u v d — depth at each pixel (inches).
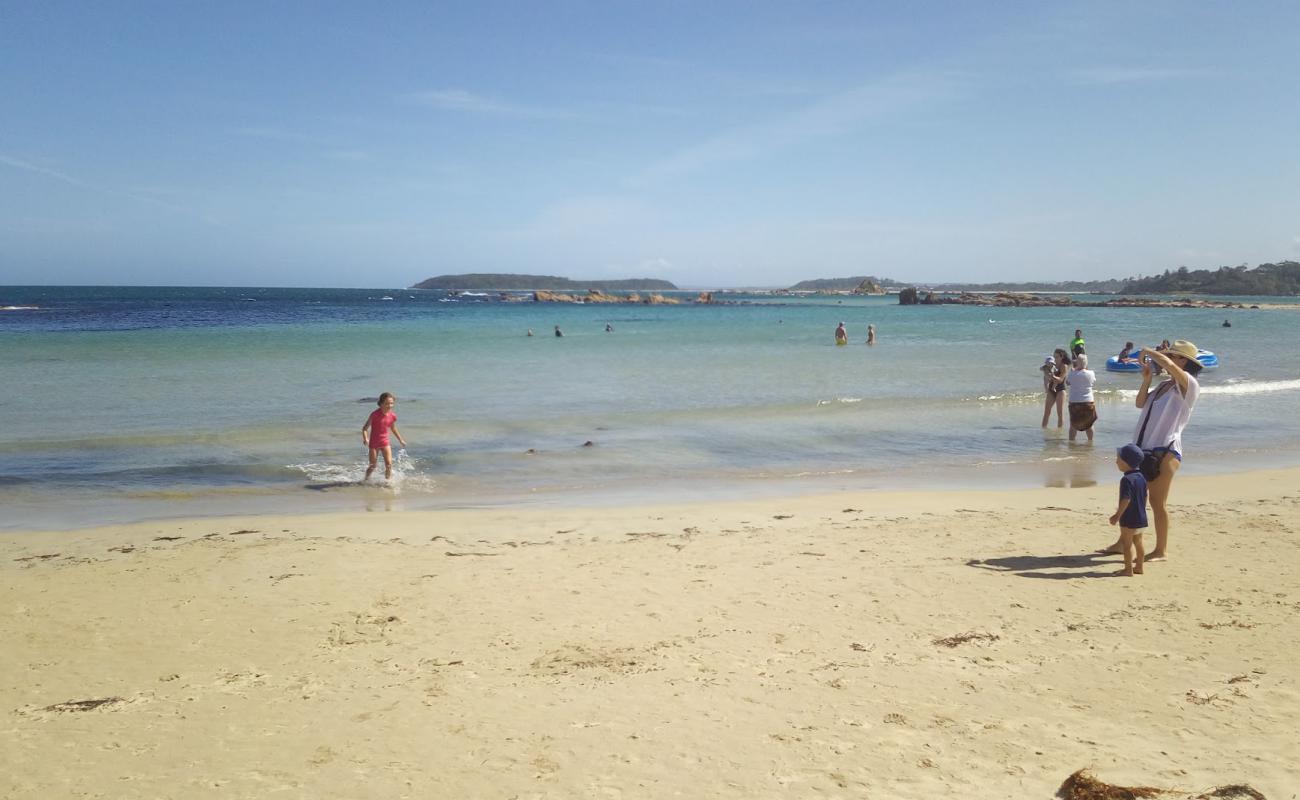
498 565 314.0
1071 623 244.2
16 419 663.8
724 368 1127.6
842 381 978.1
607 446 588.4
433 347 1430.9
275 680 210.7
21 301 3750.0
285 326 1969.7
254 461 529.3
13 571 307.6
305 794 154.7
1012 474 510.0
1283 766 158.4
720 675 209.2
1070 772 158.2
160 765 167.0
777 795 151.7
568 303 5187.0
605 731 179.0
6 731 183.3
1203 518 374.9
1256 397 860.6
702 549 336.2
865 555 323.6
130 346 1310.3
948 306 4874.5
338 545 344.8
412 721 185.5
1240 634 232.2
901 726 179.5
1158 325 2474.2
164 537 360.2
